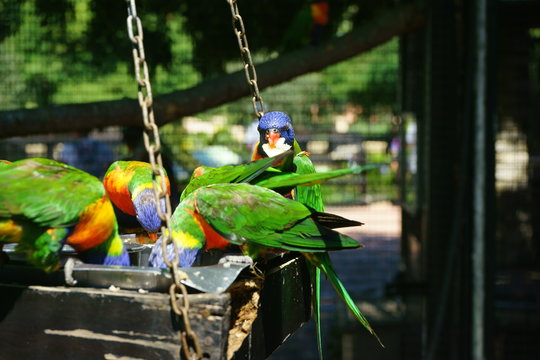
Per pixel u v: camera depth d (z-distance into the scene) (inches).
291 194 113.9
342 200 382.6
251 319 75.7
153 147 67.5
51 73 284.4
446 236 194.4
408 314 231.5
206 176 93.7
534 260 216.4
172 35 239.3
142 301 65.7
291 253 97.5
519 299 207.9
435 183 195.2
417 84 240.1
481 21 158.9
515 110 216.1
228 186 81.9
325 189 381.1
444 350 190.2
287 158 110.0
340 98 360.8
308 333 284.5
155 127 67.7
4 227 69.4
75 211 71.2
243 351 73.2
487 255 161.8
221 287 65.6
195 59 245.0
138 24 69.2
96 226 73.9
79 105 183.6
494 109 160.2
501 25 204.2
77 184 72.8
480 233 161.8
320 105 352.8
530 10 195.8
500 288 210.4
